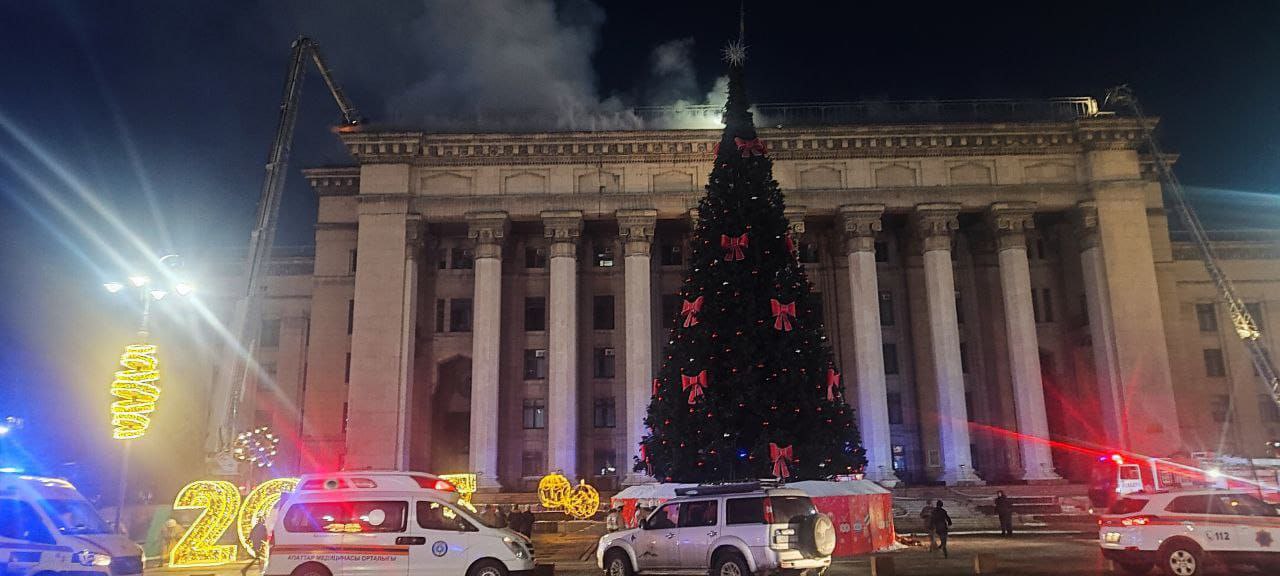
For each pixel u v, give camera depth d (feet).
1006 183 178.91
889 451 166.50
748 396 94.27
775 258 99.40
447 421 187.62
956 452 166.09
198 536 85.35
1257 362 187.93
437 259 189.57
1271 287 206.90
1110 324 172.24
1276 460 143.43
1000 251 176.86
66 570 57.52
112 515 128.77
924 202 177.06
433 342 184.85
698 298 98.73
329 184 194.70
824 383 97.81
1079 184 179.32
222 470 151.43
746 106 106.93
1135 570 68.69
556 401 169.68
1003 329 184.85
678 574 64.23
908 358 187.21
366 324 172.55
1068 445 183.73
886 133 178.19
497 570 57.98
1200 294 206.69
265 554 71.10
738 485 67.00
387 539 58.23
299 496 60.18
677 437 98.02
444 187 180.45
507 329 185.57
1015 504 144.66
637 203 177.99
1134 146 179.83
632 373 169.89
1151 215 194.29
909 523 134.41
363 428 167.94
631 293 173.58
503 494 163.32
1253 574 67.26
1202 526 63.26
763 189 101.96
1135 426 166.20
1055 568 75.41
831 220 185.37
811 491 82.48
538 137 178.91
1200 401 200.23
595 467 180.65
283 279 202.90
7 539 57.11
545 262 190.39
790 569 61.31
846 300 184.75
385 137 178.81
